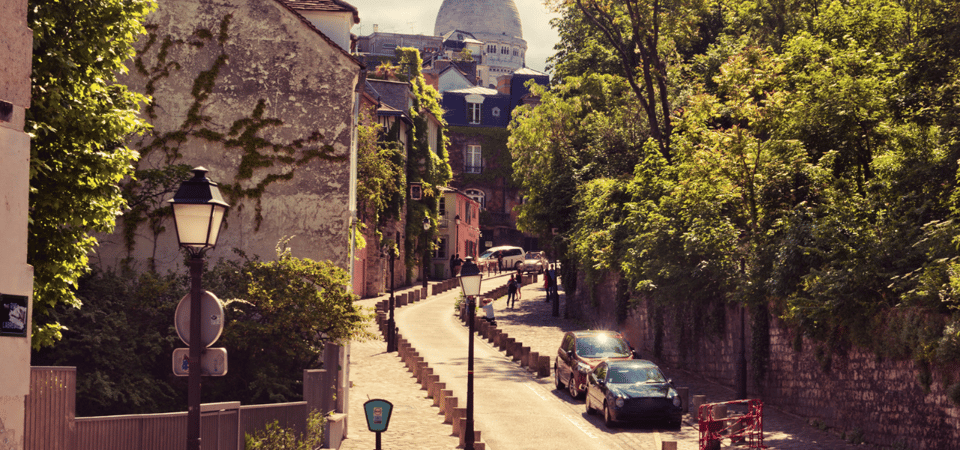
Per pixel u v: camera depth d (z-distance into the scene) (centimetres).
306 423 1503
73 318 1479
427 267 6569
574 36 4744
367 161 4341
